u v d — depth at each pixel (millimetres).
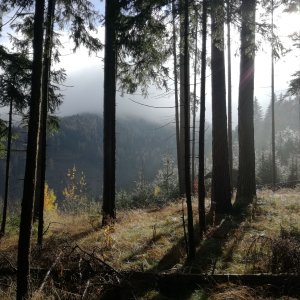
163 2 8766
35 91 6949
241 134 14023
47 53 9195
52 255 8273
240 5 9500
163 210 14852
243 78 13984
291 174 36625
